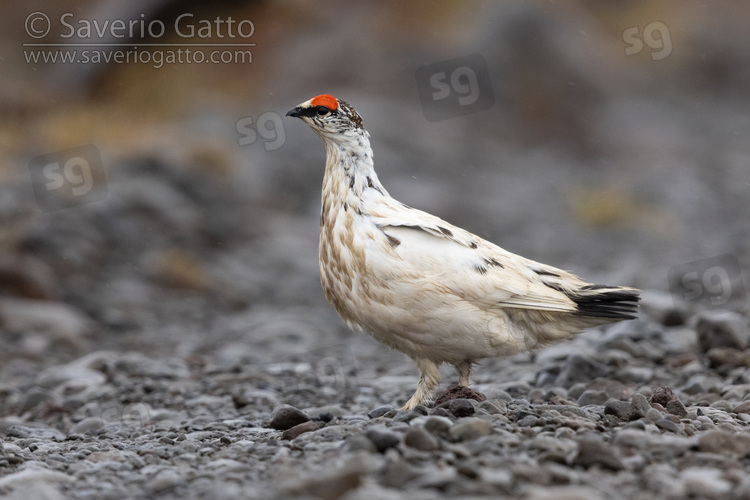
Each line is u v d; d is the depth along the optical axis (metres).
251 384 9.64
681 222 25.12
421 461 4.70
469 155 30.36
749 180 31.08
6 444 6.39
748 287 14.48
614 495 4.36
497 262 6.62
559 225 24.84
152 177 21.08
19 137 23.02
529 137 33.72
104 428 7.58
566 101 34.41
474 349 6.57
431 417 5.23
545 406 6.35
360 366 11.09
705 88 44.69
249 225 21.06
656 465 4.83
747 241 20.67
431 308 6.37
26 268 14.78
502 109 33.78
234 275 18.08
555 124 34.06
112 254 17.66
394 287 6.38
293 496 4.30
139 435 7.07
